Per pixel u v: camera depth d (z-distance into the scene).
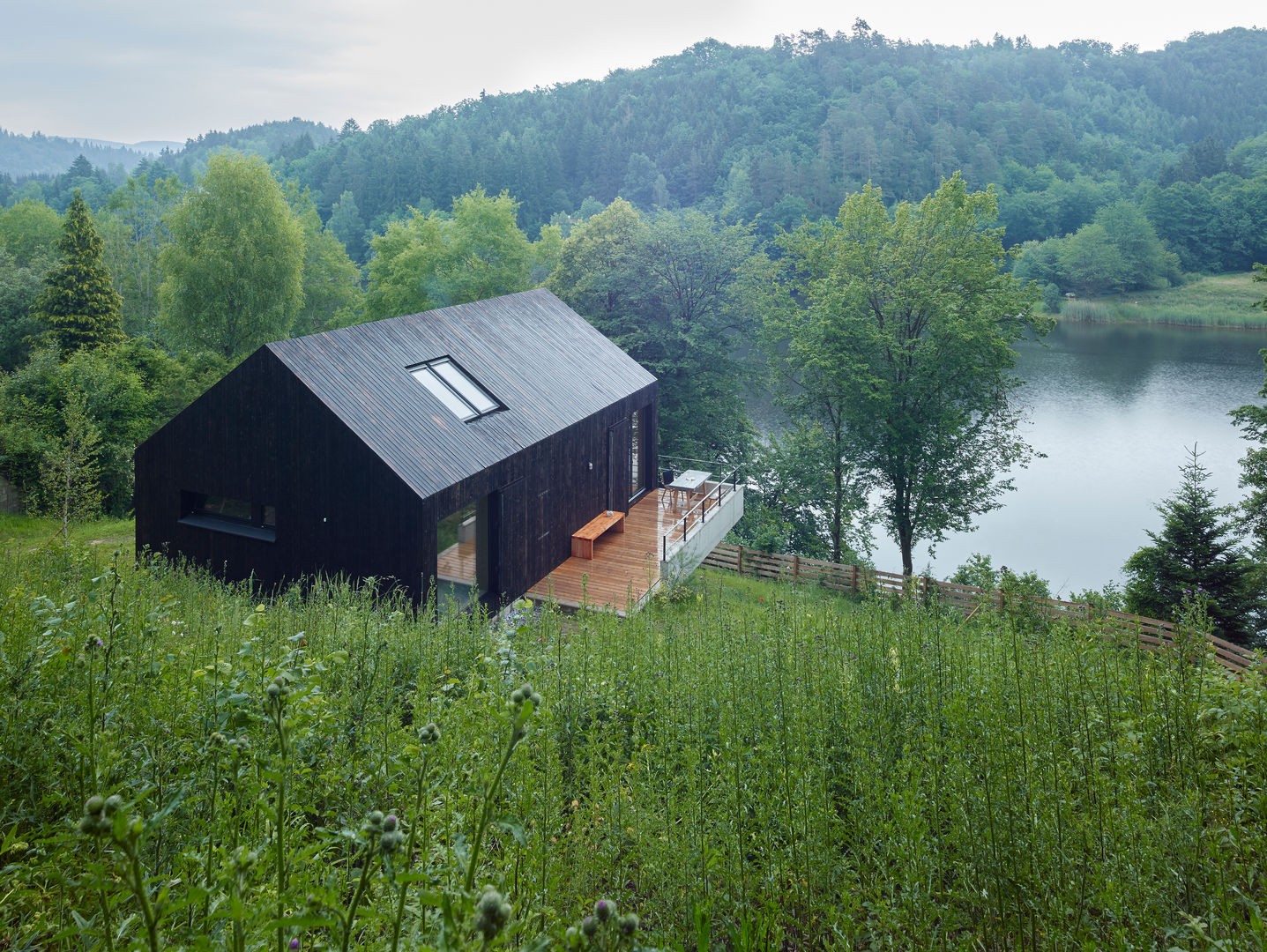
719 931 3.62
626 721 6.21
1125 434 48.09
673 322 32.00
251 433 13.80
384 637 6.61
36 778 3.63
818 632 7.60
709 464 31.72
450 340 16.58
